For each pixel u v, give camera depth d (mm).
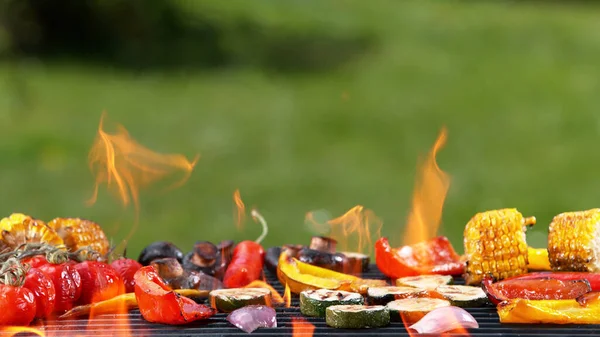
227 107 16000
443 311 2656
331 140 14156
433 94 17672
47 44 17875
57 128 13891
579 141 14336
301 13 22812
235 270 3293
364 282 3162
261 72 18891
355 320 2664
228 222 9641
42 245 2998
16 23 17359
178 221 9648
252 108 16016
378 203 10594
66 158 12273
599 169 12500
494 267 3152
